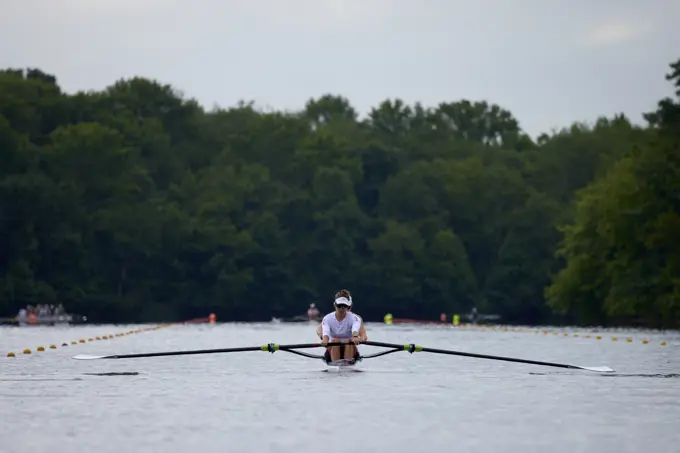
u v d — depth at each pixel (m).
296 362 31.38
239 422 17.30
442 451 14.54
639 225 89.06
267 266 134.75
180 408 19.19
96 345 45.53
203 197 136.38
